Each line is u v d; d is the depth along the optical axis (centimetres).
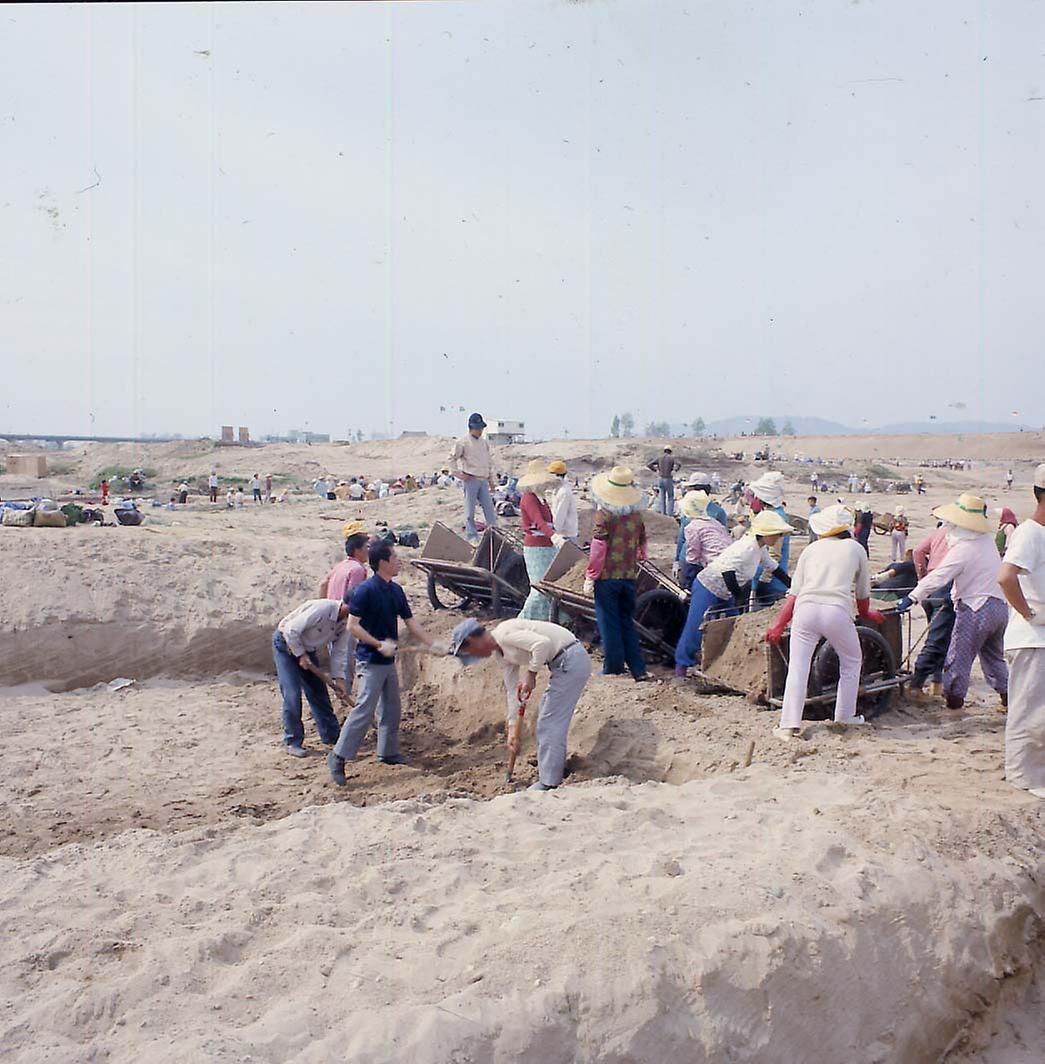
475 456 1477
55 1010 367
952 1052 461
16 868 504
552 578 1045
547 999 374
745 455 8475
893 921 460
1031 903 504
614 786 634
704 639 845
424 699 1013
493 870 487
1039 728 580
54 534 1223
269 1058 339
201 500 3850
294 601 1200
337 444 7356
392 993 377
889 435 12719
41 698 1013
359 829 550
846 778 611
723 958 404
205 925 435
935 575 777
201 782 782
